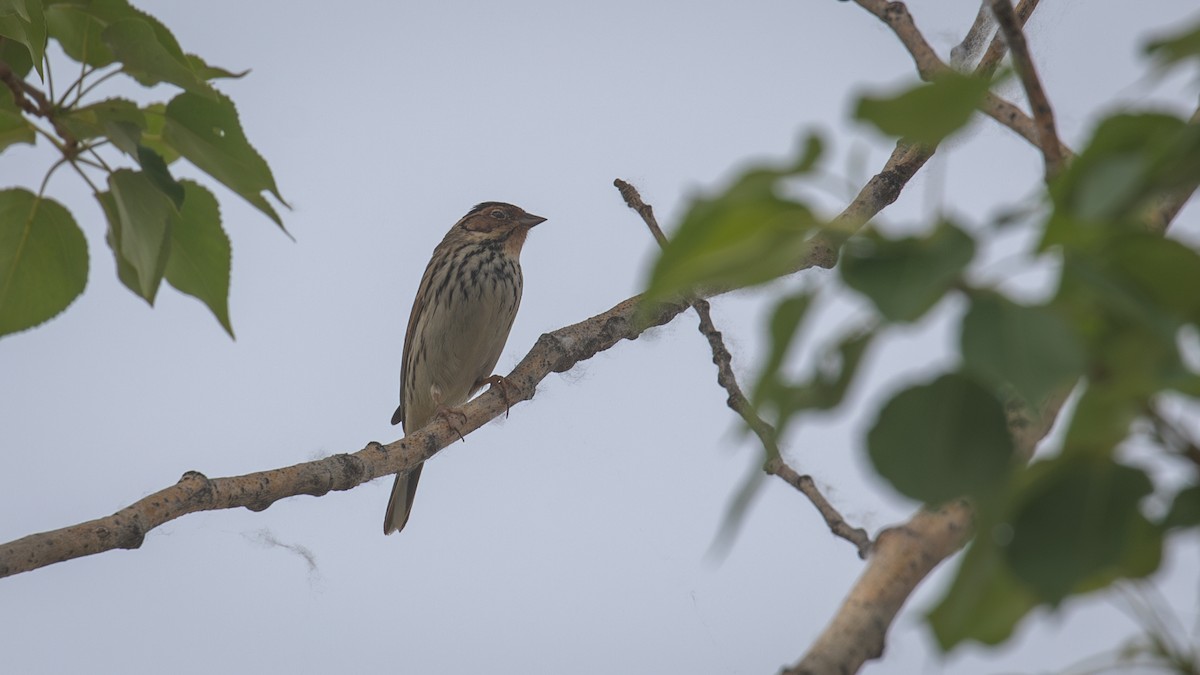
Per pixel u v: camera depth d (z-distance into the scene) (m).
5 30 6.39
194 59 6.67
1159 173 2.57
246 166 6.54
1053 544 2.92
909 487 2.72
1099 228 2.57
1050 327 2.43
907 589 4.33
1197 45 2.53
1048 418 3.69
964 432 2.73
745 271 2.57
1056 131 3.78
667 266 2.64
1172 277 2.58
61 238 6.68
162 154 6.75
